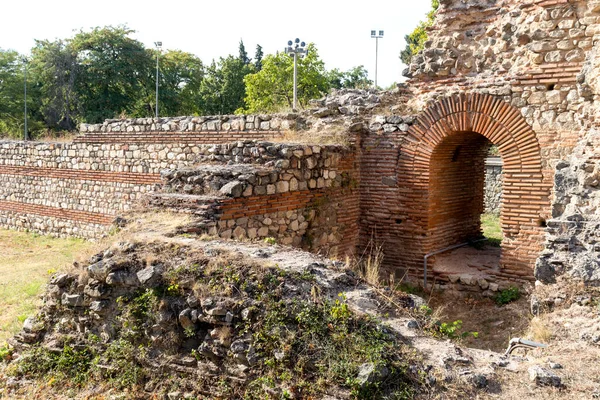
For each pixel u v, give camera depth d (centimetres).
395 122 1180
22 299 1046
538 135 1027
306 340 517
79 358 637
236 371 536
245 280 582
